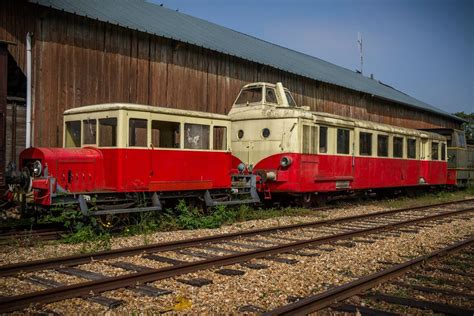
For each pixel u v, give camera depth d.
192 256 7.75
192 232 10.20
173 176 10.87
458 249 8.47
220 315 4.95
